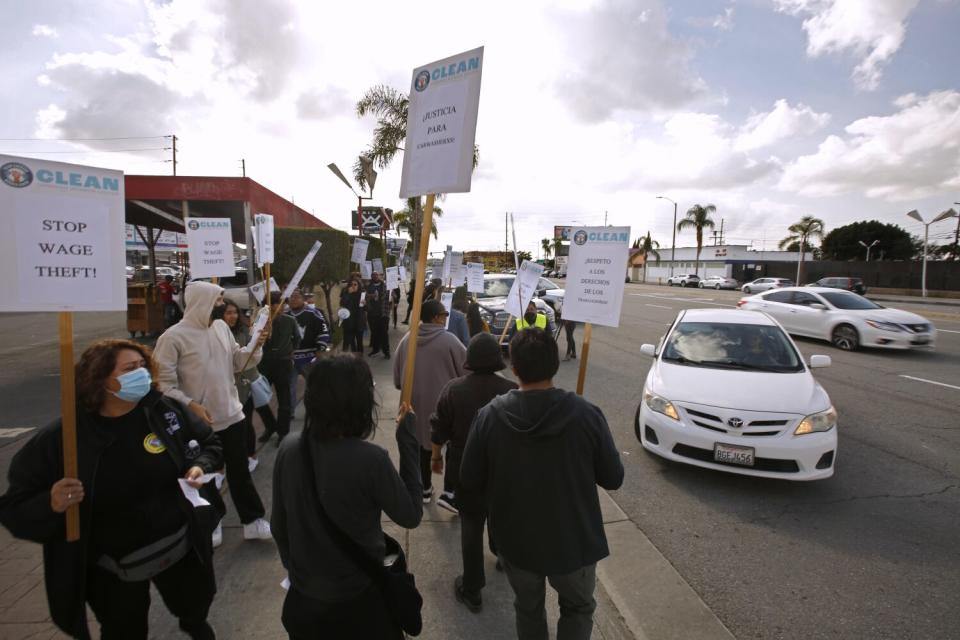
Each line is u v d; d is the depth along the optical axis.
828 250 62.88
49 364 9.27
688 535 3.64
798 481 4.47
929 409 6.68
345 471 1.55
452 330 6.46
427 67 2.31
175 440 1.89
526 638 2.06
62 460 1.69
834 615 2.80
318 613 1.59
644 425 4.76
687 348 5.48
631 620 2.73
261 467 4.45
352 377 1.58
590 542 1.90
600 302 3.26
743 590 3.03
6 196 1.69
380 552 1.67
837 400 7.12
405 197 2.39
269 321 4.00
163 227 15.54
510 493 1.92
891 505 4.08
